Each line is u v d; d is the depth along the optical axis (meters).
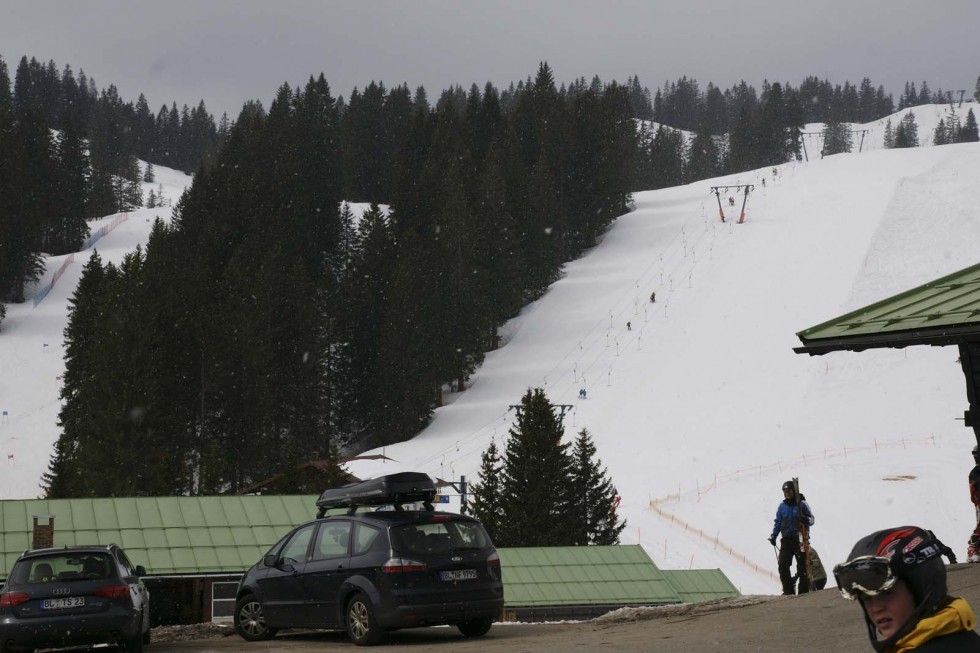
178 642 38.47
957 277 37.81
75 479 192.12
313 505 72.44
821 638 22.73
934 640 7.04
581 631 32.28
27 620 31.81
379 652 29.59
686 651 23.23
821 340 33.16
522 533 141.88
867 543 7.32
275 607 35.22
